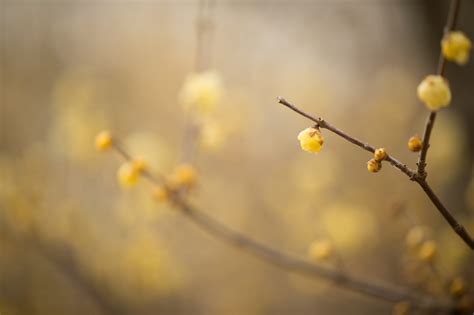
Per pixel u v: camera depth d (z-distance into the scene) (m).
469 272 0.94
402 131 1.37
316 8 1.60
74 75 1.55
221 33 1.60
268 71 1.57
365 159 1.37
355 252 1.25
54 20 1.87
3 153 1.43
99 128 1.23
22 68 1.77
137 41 1.81
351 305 1.37
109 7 1.86
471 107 1.12
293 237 1.30
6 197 1.15
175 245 1.41
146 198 1.06
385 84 1.45
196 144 0.84
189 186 0.79
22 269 1.38
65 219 1.23
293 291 1.42
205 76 0.81
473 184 1.00
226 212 1.37
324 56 1.71
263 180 1.45
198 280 1.46
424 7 1.12
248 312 1.39
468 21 1.09
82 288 1.34
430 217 1.16
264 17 1.64
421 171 0.61
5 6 1.81
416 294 0.80
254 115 1.44
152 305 1.39
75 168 1.41
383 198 1.25
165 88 1.71
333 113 1.50
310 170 1.24
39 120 1.66
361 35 1.62
